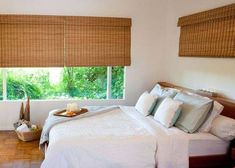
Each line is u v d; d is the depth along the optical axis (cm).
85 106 424
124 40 466
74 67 464
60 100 459
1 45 423
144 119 330
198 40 369
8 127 447
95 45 455
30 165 313
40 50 436
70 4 440
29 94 459
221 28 320
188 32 397
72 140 252
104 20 449
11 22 418
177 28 437
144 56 482
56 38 439
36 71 455
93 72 477
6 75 445
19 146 376
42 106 453
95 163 247
